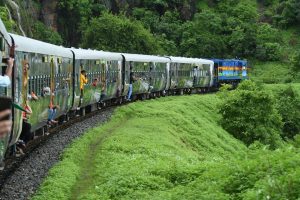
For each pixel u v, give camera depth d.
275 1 134.62
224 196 13.51
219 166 17.06
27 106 18.56
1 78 7.50
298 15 124.12
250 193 12.34
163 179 17.31
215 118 48.38
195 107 47.69
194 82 64.88
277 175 13.35
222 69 73.88
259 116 45.06
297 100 57.16
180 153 25.39
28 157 20.19
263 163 14.72
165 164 19.25
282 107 54.91
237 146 39.78
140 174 17.72
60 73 27.16
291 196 11.66
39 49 22.02
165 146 25.78
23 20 75.50
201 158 25.28
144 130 30.19
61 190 16.28
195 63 64.69
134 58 46.25
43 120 23.48
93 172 19.69
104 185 17.11
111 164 19.84
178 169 18.09
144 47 78.50
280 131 46.78
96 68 36.22
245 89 49.03
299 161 13.91
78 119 32.59
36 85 21.44
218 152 33.34
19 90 17.41
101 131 28.64
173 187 16.91
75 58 30.97
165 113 37.06
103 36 76.50
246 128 44.53
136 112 37.84
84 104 33.69
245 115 45.12
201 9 121.44
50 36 83.94
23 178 17.25
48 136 25.20
